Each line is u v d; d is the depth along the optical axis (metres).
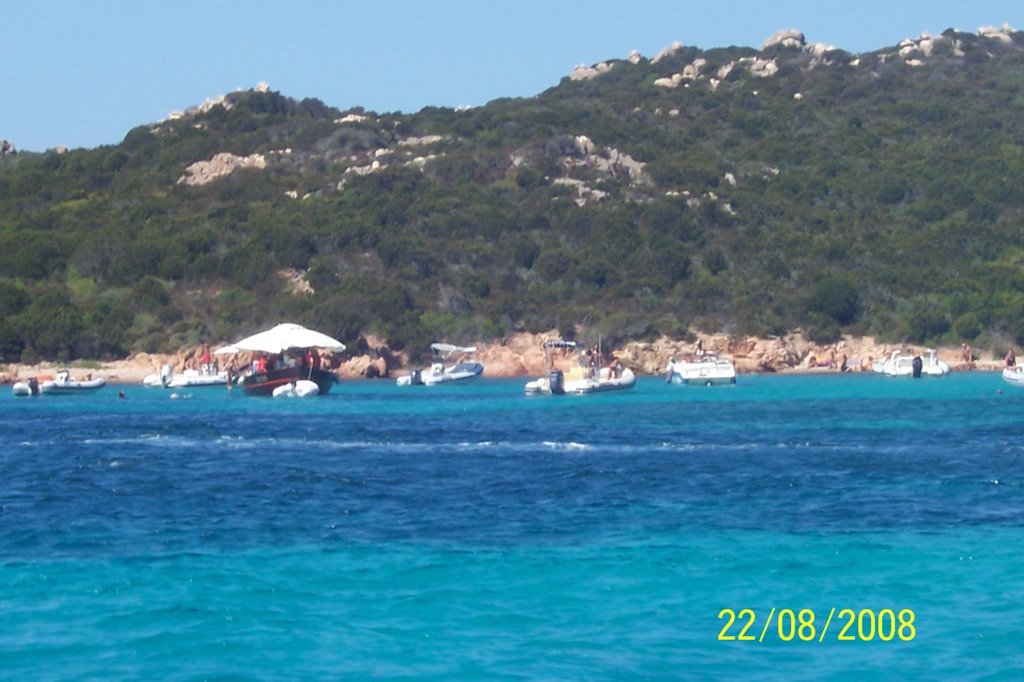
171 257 105.69
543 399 72.31
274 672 18.27
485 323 100.19
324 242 108.06
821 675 18.31
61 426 54.34
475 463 39.12
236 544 26.23
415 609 21.38
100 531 27.66
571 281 106.50
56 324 95.00
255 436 49.00
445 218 114.44
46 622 20.55
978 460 39.34
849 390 78.12
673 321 101.31
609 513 29.70
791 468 37.44
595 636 20.02
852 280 105.12
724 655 19.17
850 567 24.17
